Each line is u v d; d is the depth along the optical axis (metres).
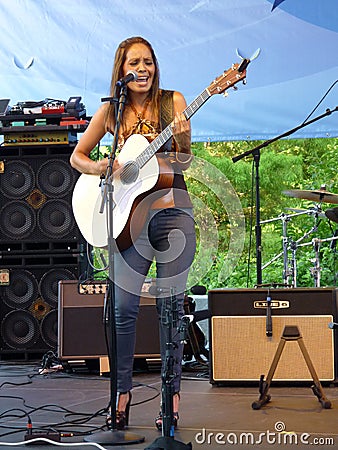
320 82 6.80
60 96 7.00
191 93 6.95
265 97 6.86
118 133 3.72
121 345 3.87
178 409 4.31
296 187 10.31
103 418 4.23
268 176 10.33
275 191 10.31
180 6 6.92
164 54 6.95
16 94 7.02
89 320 5.81
